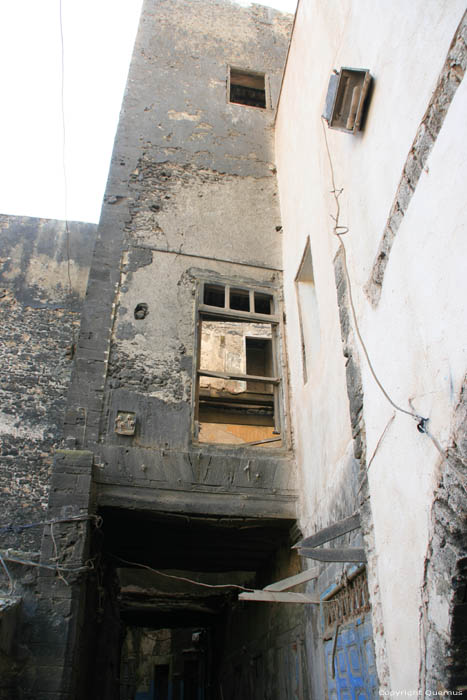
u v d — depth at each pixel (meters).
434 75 3.12
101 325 6.59
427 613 2.93
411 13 3.50
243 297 7.64
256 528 6.23
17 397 9.48
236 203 8.22
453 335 2.75
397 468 3.40
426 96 3.21
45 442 9.23
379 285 3.82
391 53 3.84
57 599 4.79
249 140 9.08
